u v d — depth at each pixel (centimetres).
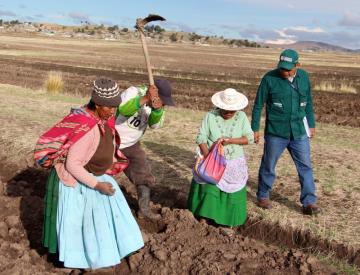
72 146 446
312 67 5447
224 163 589
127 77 2980
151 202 702
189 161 881
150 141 1027
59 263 529
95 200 465
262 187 672
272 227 630
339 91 2580
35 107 1407
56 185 466
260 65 5484
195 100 1959
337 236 597
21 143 947
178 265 529
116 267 527
